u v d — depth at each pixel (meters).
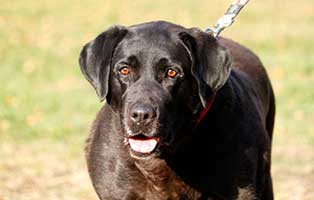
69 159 11.38
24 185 10.05
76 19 28.50
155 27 5.90
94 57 5.91
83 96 16.14
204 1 32.53
